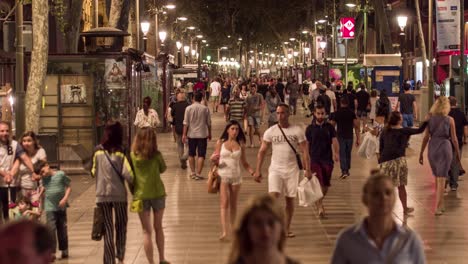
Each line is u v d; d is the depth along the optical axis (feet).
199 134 93.56
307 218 67.67
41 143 85.71
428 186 85.15
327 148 67.36
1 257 14.42
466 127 81.87
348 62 250.16
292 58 626.23
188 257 53.57
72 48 130.21
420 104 169.78
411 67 326.03
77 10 130.21
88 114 107.34
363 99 154.30
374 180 25.90
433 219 66.08
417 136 156.87
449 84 151.64
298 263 21.45
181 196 81.15
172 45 358.02
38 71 83.30
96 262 52.37
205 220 67.26
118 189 48.67
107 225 48.67
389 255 25.30
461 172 84.99
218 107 268.41
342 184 88.84
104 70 107.55
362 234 25.61
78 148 99.71
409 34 328.49
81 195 82.17
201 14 415.03
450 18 135.95
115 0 157.99
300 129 58.54
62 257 53.57
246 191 84.07
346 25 241.14
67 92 106.93
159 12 251.39
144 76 149.69
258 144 137.69
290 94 231.91
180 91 105.81
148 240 49.78
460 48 132.87
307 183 59.11
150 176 49.47
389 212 25.71
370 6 272.31
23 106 76.33
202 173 100.27
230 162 58.80
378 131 83.41
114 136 49.06
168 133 168.25
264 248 20.86
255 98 132.16
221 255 54.08
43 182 52.29
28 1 82.02
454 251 54.24
